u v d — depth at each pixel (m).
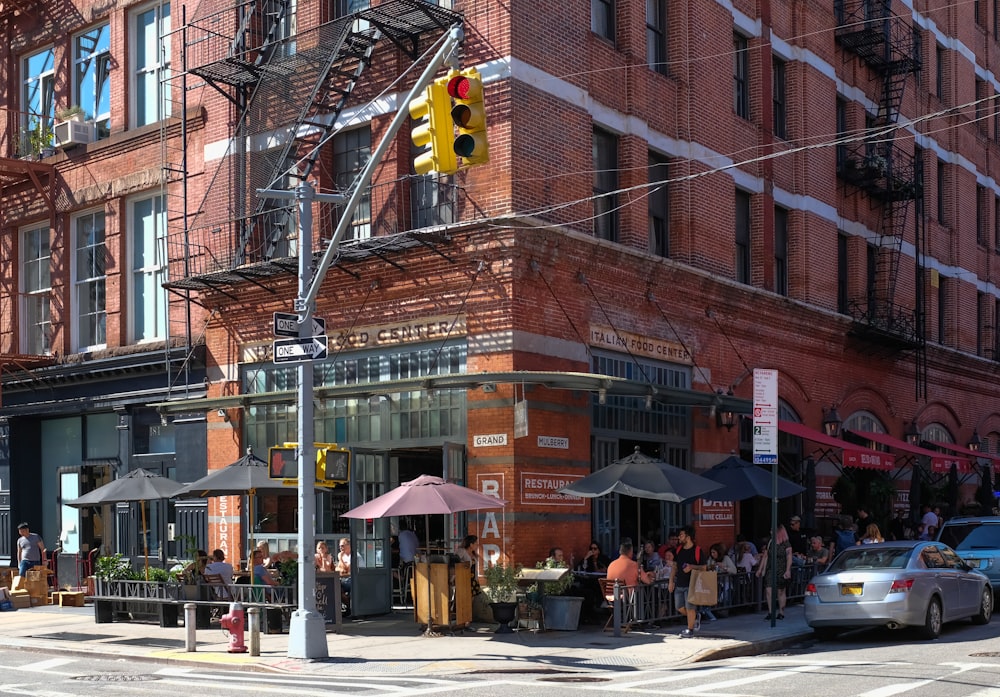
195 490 19.98
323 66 22.84
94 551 26.88
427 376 20.73
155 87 27.52
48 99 29.91
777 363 28.58
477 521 20.69
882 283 34.03
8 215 29.91
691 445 25.25
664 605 19.86
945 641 17.86
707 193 26.25
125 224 27.62
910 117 36.78
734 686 13.31
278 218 23.95
